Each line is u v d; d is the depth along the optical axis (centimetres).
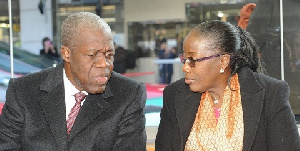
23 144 147
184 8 385
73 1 401
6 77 411
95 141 147
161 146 163
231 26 152
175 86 167
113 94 152
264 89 153
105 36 136
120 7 392
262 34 370
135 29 392
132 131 151
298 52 369
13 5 417
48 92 149
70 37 136
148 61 391
